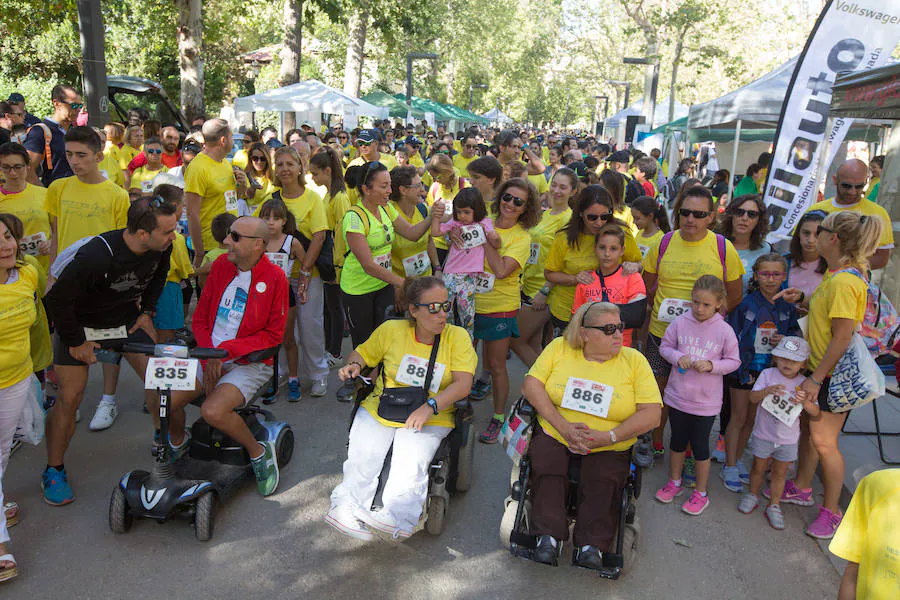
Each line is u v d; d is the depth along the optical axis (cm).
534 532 360
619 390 386
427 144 2147
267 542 407
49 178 813
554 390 395
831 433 427
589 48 5353
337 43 3606
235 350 432
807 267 503
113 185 536
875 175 1121
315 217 592
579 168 1095
